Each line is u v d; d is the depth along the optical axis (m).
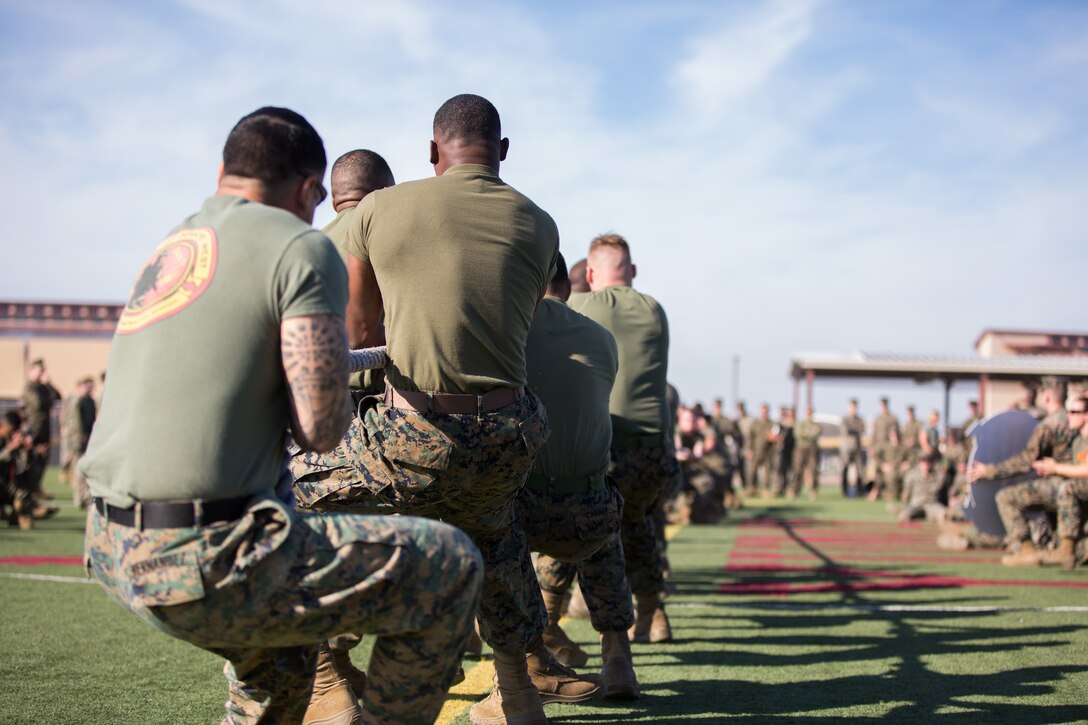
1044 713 3.92
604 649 4.18
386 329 3.14
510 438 3.10
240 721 2.56
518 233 3.20
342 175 3.94
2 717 3.71
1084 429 9.33
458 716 3.86
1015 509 9.39
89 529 2.34
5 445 11.77
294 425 2.28
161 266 2.34
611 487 4.05
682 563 9.45
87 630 5.42
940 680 4.50
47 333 34.53
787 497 24.05
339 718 3.38
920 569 8.98
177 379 2.21
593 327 4.07
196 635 2.23
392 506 3.20
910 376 28.56
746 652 5.16
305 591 2.20
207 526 2.19
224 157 2.49
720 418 23.92
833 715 3.89
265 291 2.25
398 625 2.29
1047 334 31.69
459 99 3.34
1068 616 6.28
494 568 3.35
